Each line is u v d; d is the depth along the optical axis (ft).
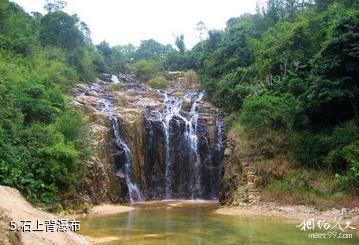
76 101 109.50
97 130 96.53
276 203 72.74
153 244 41.93
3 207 41.19
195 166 114.83
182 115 124.77
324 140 79.51
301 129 86.38
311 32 102.32
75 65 143.33
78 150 77.46
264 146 83.66
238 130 94.63
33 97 81.71
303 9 149.28
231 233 48.91
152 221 60.34
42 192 64.03
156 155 114.93
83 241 41.32
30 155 66.03
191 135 117.50
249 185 78.54
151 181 112.06
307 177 75.25
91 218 64.08
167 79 171.83
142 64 181.47
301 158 80.23
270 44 114.62
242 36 137.49
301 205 69.72
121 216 67.10
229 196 85.40
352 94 80.07
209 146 115.03
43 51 134.41
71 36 156.35
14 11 152.15
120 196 96.58
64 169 67.87
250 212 70.28
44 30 152.66
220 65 136.15
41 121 78.59
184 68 187.93
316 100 82.64
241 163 83.76
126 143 107.76
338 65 80.84
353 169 67.87
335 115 84.64
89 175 79.97
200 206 86.53
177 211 75.56
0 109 69.46
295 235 47.39
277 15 157.17
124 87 150.51
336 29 83.76
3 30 123.75
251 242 42.78
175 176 115.24
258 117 86.48
